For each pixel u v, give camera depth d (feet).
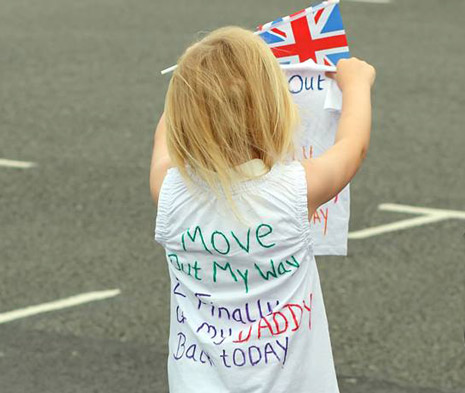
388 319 20.67
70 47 43.57
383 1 50.44
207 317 9.96
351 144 10.16
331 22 11.25
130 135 33.14
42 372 18.71
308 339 9.91
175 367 10.11
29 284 22.49
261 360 9.78
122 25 46.98
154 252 24.25
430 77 38.58
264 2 50.47
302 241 9.76
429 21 46.68
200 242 9.80
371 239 24.75
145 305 21.44
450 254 23.84
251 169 9.59
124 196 27.94
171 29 46.09
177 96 9.52
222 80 9.39
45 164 30.45
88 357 19.26
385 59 40.86
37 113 35.32
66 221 26.22
